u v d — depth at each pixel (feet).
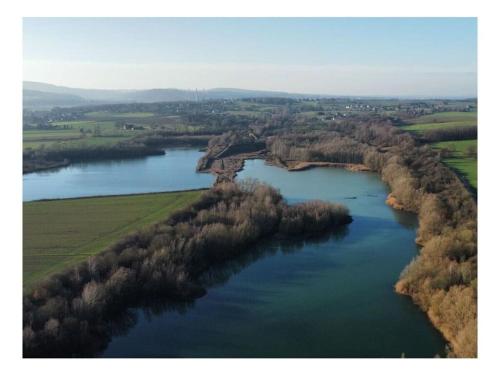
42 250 184.75
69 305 140.26
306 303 161.07
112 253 168.86
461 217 213.66
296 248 217.56
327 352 130.21
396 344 133.28
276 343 136.05
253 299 165.78
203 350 133.59
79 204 262.88
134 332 144.56
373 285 173.37
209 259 196.44
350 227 243.81
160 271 167.43
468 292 136.98
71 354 126.93
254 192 264.52
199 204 238.07
